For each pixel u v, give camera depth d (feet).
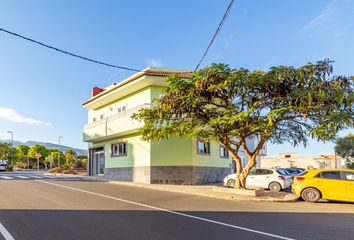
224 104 53.21
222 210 37.68
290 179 65.67
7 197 44.39
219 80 48.93
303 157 173.06
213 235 25.05
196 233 25.64
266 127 46.60
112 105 95.71
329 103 45.32
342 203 47.24
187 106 51.85
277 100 47.80
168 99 53.01
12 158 201.05
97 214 33.32
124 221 30.01
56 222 29.04
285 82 46.93
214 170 85.97
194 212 35.83
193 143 78.28
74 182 72.33
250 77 47.29
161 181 76.18
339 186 46.42
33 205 38.04
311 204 45.55
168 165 76.89
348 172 47.11
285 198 50.01
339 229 28.07
